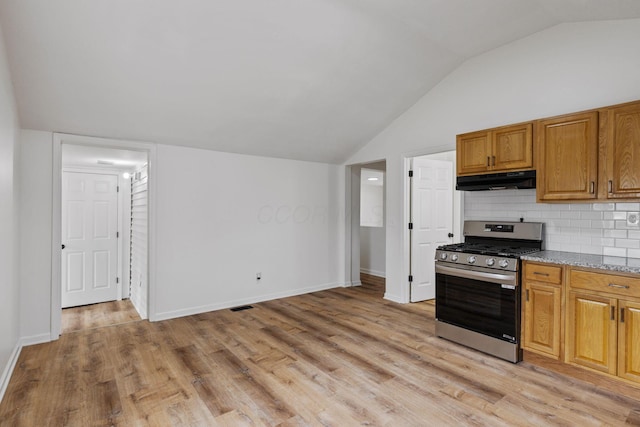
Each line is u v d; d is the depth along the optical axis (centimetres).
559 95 305
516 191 335
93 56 259
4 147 232
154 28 250
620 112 242
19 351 296
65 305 473
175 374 257
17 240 293
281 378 251
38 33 234
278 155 474
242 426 196
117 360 280
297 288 504
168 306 390
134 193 483
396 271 461
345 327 360
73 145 351
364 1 268
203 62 290
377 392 232
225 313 410
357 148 509
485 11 284
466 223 372
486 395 228
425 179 468
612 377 225
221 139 403
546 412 209
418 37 323
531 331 267
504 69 344
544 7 276
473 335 302
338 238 556
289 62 315
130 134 356
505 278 278
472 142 336
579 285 241
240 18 261
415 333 343
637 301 215
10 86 253
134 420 201
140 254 433
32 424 197
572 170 267
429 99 416
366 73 357
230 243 437
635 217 263
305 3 262
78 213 486
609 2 246
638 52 263
